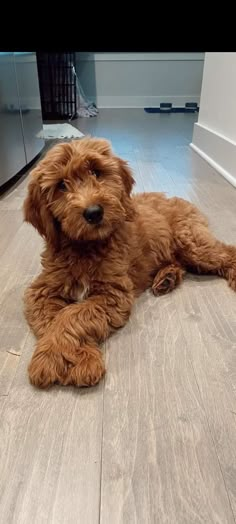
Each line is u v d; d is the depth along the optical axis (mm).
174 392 863
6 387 885
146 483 679
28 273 1381
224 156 2510
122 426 784
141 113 5969
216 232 1658
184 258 1345
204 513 634
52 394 864
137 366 937
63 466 709
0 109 2139
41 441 756
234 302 1200
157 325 1087
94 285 1044
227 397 850
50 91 5227
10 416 810
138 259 1208
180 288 1276
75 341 934
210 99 2871
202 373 916
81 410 821
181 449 737
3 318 1134
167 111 6191
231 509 640
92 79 6480
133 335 1045
